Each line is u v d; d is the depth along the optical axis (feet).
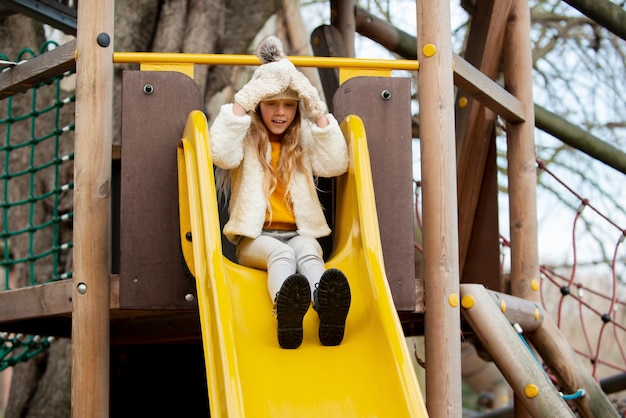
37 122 27.55
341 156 12.50
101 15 13.61
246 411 10.06
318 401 10.32
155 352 21.21
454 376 13.76
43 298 14.30
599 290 49.57
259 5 28.73
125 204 13.15
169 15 27.55
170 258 13.10
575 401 16.87
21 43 28.25
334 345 11.07
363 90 14.01
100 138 13.48
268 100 12.31
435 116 14.23
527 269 17.49
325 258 13.91
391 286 13.60
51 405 26.07
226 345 10.14
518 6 17.95
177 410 21.07
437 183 14.14
